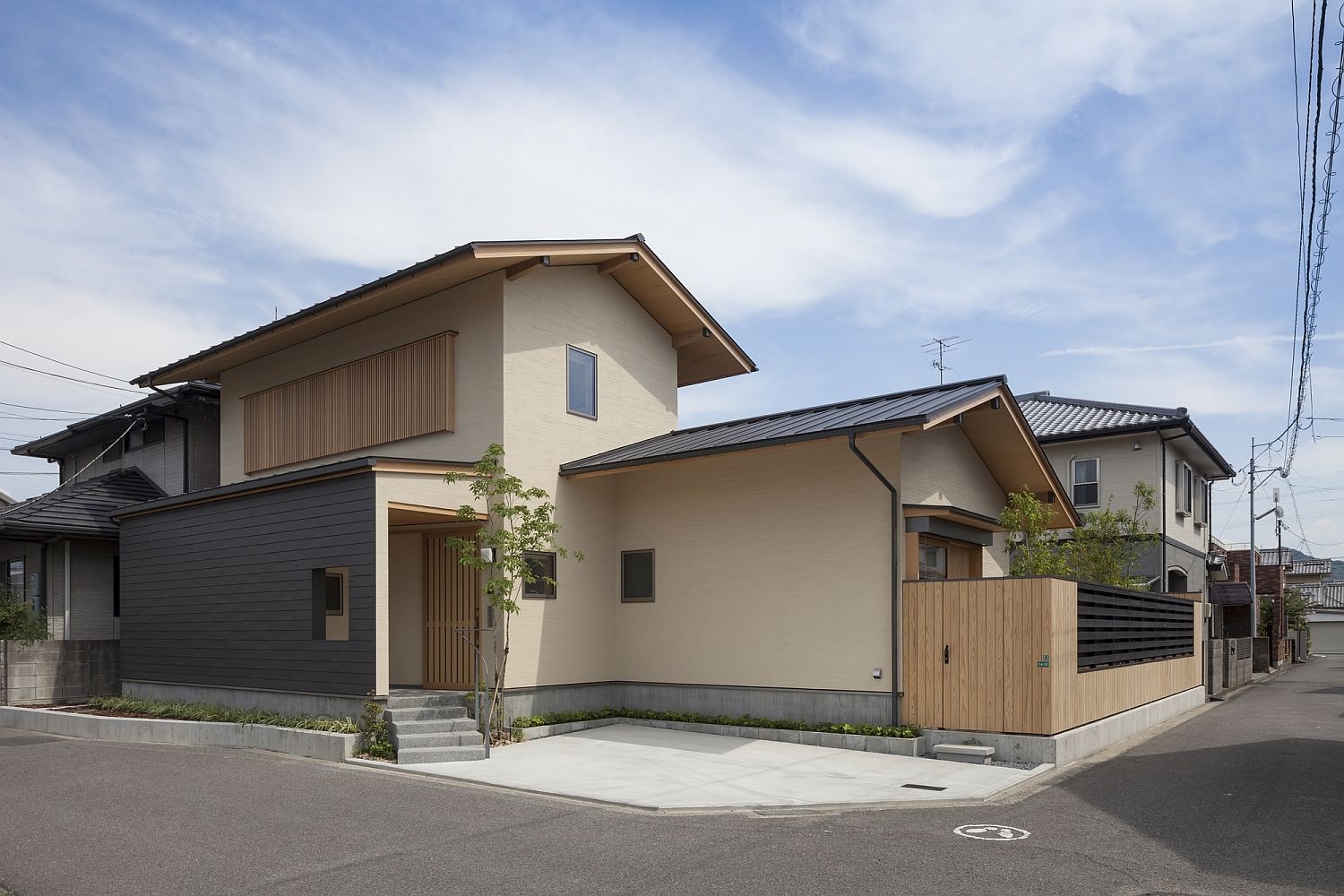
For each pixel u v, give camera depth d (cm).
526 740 1204
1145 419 2331
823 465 1247
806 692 1227
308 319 1430
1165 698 1563
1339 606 5216
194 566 1377
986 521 1336
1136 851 691
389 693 1133
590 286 1447
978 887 605
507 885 608
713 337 1625
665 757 1083
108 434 2056
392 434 1401
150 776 970
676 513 1380
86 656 1577
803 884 609
